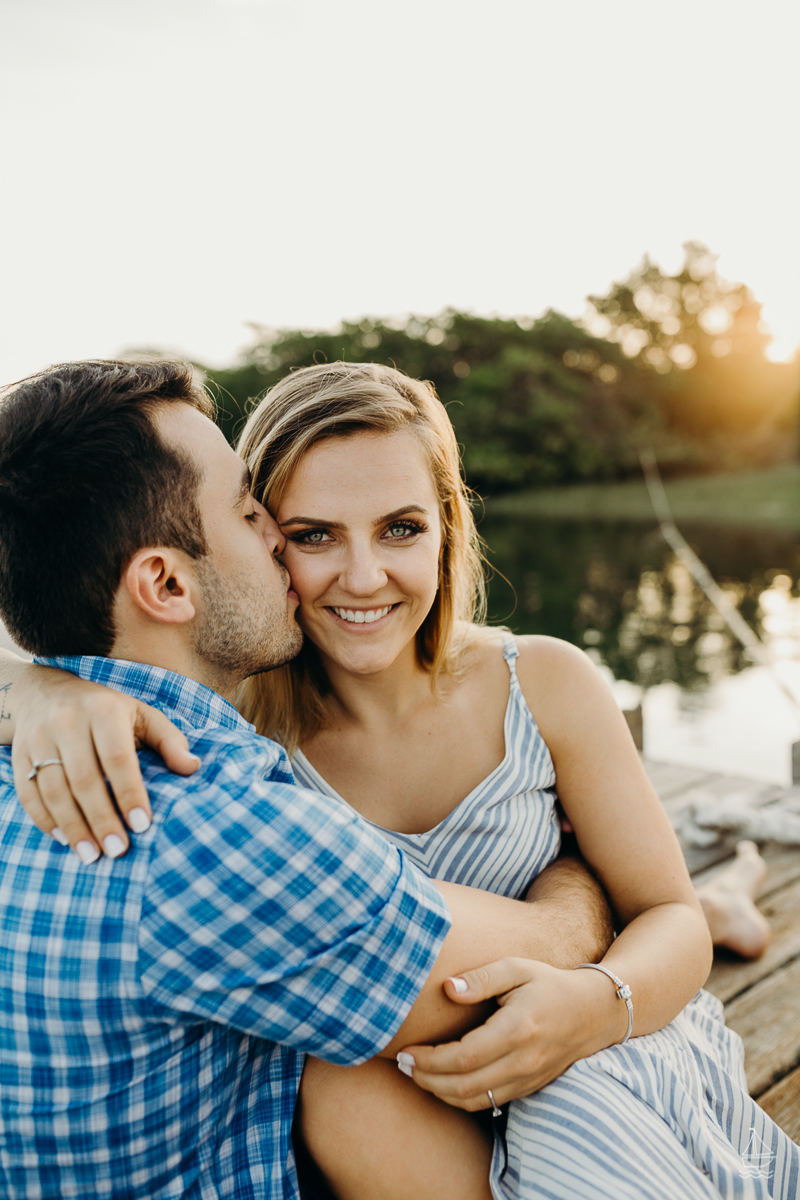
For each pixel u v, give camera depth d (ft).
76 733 2.77
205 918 2.59
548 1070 3.08
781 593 50.01
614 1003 3.31
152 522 3.15
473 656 4.62
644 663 31.50
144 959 2.57
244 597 3.47
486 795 4.26
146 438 3.14
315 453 3.92
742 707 24.49
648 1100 3.15
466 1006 3.04
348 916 2.72
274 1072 3.21
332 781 4.62
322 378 4.21
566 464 160.56
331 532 3.99
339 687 4.50
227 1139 3.06
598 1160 2.84
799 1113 4.97
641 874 4.32
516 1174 3.07
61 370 3.27
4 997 2.72
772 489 148.05
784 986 6.24
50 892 2.68
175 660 3.34
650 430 180.45
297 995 2.74
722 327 196.13
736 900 6.66
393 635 4.16
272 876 2.63
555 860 4.52
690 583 55.57
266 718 4.75
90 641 3.24
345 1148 3.12
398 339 175.32
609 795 4.40
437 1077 2.98
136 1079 2.72
